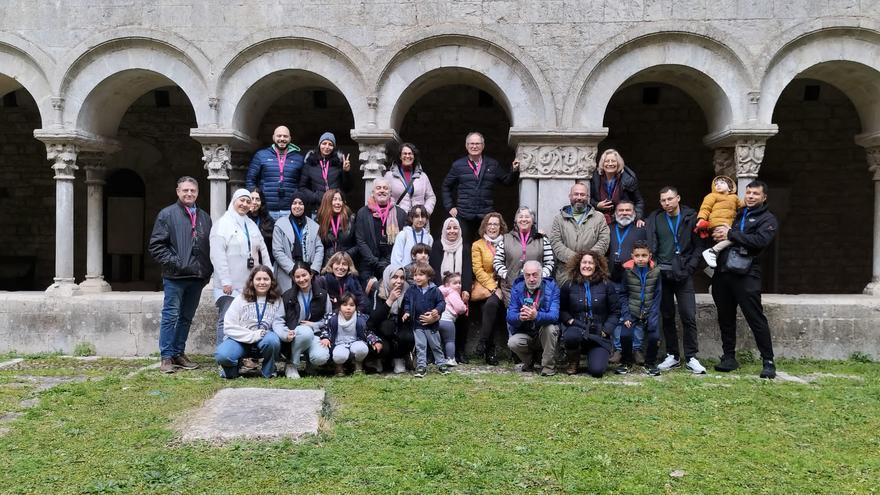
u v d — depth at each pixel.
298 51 9.34
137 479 4.61
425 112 13.73
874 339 8.89
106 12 9.36
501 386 7.16
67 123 9.43
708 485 4.65
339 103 13.70
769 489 4.61
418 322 7.75
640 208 8.80
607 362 7.76
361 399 6.54
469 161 9.03
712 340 8.96
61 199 9.49
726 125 9.15
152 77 9.80
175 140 13.98
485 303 8.45
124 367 8.34
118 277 14.27
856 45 8.93
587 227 8.33
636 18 9.05
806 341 8.90
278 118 13.78
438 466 4.80
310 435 5.36
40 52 9.38
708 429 5.80
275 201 8.80
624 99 13.64
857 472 4.92
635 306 8.03
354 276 7.93
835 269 13.62
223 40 9.30
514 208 13.77
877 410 6.38
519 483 4.63
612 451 5.24
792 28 8.90
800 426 5.92
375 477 4.68
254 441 5.24
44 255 14.21
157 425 5.71
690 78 9.44
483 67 9.22
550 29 9.12
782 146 13.55
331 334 7.68
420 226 8.29
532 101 9.22
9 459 4.95
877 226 9.51
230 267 7.93
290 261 8.18
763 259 13.83
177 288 7.93
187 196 7.91
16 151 14.12
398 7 9.20
